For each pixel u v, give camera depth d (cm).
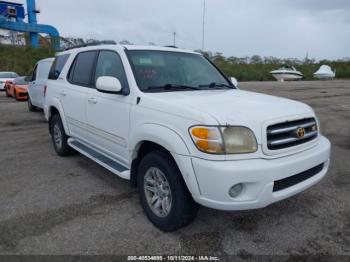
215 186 264
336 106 1291
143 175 334
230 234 317
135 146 338
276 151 282
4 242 301
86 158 568
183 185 294
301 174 305
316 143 334
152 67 389
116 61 400
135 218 348
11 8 3625
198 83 412
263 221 343
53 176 475
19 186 436
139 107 337
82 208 371
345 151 610
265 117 284
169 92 359
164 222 314
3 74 2066
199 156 271
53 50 3875
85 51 490
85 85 464
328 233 321
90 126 443
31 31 3844
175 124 291
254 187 268
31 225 332
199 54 487
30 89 1120
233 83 463
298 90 2162
